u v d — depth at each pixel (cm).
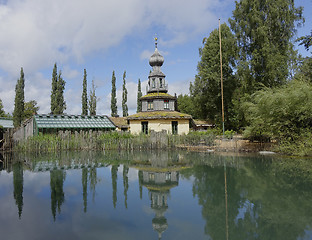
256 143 2186
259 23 3186
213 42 4072
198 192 782
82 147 2491
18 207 657
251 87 3195
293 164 1295
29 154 2148
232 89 3950
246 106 2253
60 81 4988
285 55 3116
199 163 1416
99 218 568
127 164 1432
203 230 493
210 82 4031
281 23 3203
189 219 555
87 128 3209
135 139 2500
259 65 3095
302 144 1627
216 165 1323
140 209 629
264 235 467
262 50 3064
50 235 475
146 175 1085
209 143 2314
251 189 805
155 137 2470
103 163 1493
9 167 1394
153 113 3428
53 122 3038
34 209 639
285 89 1858
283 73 3005
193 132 3144
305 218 552
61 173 1166
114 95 6044
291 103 1680
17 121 4959
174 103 3975
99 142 2489
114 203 682
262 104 1859
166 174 1099
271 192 767
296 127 1727
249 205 647
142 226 516
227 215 577
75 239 455
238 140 2405
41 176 1096
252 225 517
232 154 1839
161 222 538
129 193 785
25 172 1212
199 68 4238
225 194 753
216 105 4206
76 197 745
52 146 2361
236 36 3497
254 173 1073
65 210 625
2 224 535
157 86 3797
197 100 4403
